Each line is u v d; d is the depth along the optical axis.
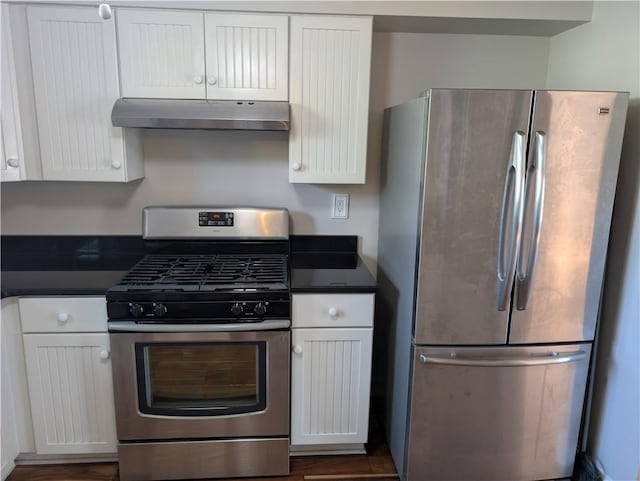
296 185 2.46
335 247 2.54
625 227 1.89
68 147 2.06
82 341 1.96
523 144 1.69
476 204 1.76
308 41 2.04
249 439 2.04
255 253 2.40
